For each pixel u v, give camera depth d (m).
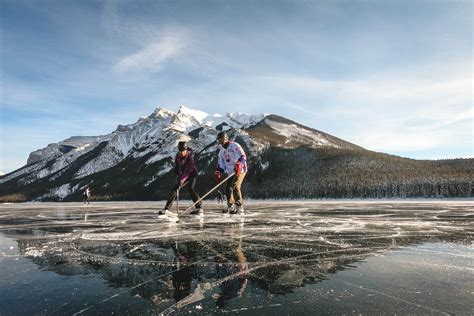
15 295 2.13
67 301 2.03
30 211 12.77
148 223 6.22
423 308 1.91
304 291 2.19
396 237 4.30
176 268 2.76
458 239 4.16
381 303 1.98
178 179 7.18
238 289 2.24
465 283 2.35
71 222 6.71
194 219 6.94
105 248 3.61
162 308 1.92
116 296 2.11
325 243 3.89
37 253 3.37
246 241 4.03
